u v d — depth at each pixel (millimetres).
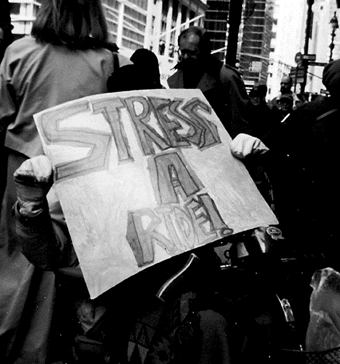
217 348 3424
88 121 3775
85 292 3695
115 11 38656
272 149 5582
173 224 3568
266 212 3811
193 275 3498
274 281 3762
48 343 4777
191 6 69062
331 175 5504
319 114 5531
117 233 3514
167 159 3764
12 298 4832
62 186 3623
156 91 3975
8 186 5059
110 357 3613
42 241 3627
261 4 85062
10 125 5039
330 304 3648
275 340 3596
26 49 4957
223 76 7184
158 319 3520
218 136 3980
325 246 5418
